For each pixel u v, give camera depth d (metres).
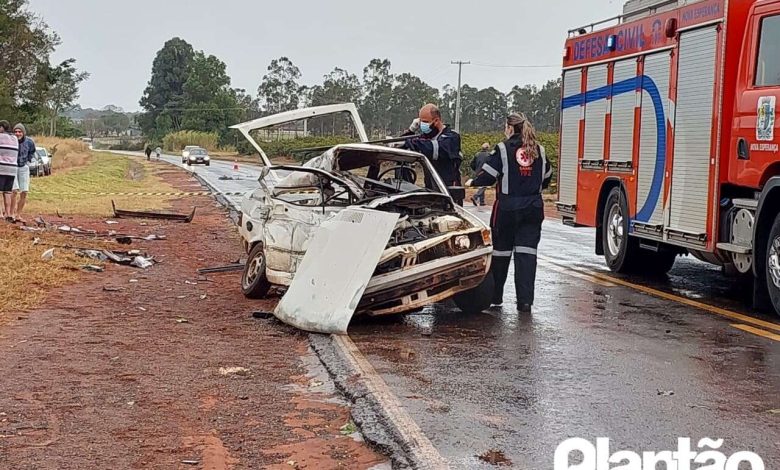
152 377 7.29
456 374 7.43
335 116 13.16
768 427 6.04
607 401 6.65
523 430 5.97
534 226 10.24
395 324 9.60
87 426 6.07
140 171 57.44
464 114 97.00
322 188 10.51
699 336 8.98
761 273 10.11
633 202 12.89
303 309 9.20
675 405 6.55
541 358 8.03
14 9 70.50
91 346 8.27
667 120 11.88
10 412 6.34
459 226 9.72
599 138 14.05
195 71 131.38
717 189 10.77
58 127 129.62
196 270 13.27
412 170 11.07
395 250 9.15
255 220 11.25
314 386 7.13
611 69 13.60
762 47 10.11
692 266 14.59
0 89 65.06
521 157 10.09
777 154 9.71
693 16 11.25
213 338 8.76
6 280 10.94
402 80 99.50
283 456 5.55
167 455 5.54
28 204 22.95
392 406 6.40
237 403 6.64
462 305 10.29
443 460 5.37
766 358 8.02
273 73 127.25
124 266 13.29
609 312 10.34
